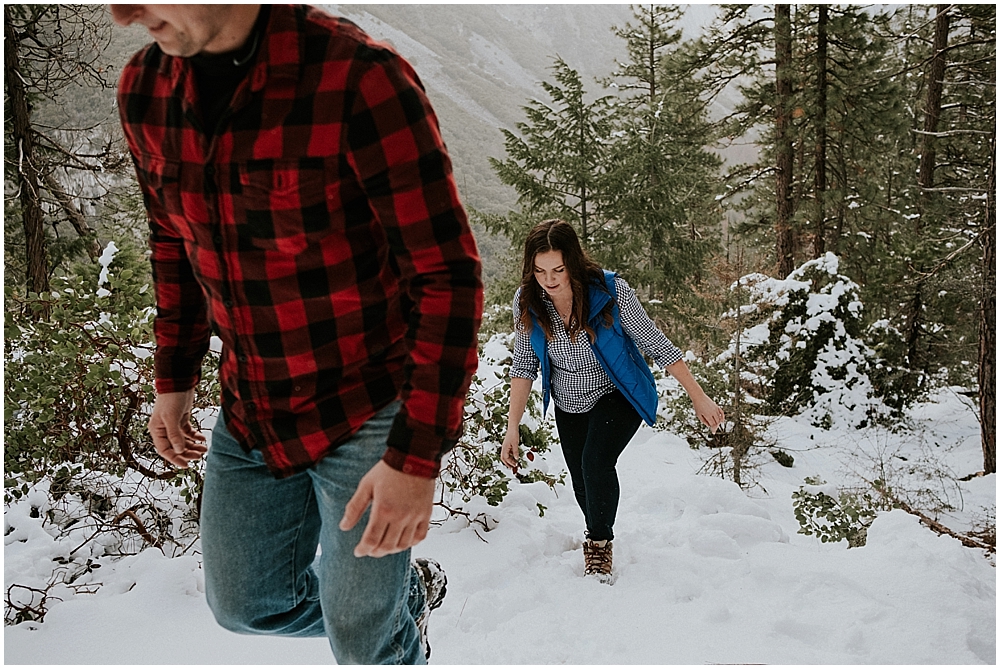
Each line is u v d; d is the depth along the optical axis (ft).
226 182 4.33
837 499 15.80
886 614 9.10
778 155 52.90
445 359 4.30
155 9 3.96
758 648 8.60
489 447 13.41
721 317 24.41
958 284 41.16
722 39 55.21
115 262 18.17
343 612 5.07
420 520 4.32
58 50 29.78
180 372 6.04
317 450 4.99
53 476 11.52
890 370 34.04
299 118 4.15
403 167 4.17
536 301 10.90
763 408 29.37
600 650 8.63
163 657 8.03
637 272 53.62
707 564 10.99
